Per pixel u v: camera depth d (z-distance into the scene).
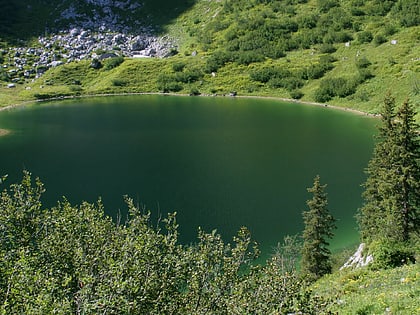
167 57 188.00
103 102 147.12
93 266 15.23
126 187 63.97
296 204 56.88
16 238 17.27
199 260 15.68
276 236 47.88
